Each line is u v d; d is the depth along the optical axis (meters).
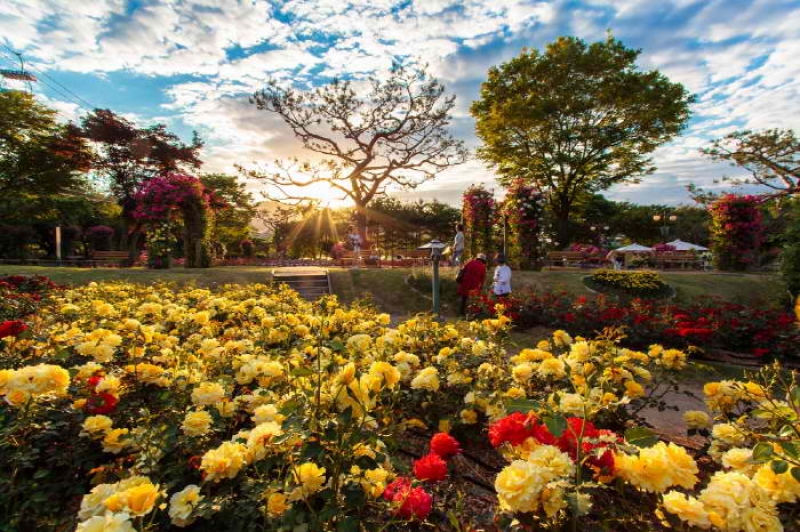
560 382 2.90
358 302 5.65
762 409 1.79
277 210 34.72
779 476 1.32
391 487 1.59
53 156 24.59
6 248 25.31
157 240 14.77
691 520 1.11
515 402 1.35
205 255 16.27
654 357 3.33
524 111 25.23
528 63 26.36
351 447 1.52
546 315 7.91
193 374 2.55
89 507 1.27
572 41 25.50
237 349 3.21
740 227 17.27
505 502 1.20
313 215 34.66
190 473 1.87
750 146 18.53
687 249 26.92
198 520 1.64
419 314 4.27
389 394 2.32
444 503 1.94
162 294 6.91
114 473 1.92
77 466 2.01
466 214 16.77
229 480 1.70
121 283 8.22
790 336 5.86
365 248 28.08
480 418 2.95
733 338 6.28
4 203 24.80
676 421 3.80
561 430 1.26
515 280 13.02
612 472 1.34
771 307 7.43
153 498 1.18
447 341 3.92
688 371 5.40
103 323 3.76
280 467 1.63
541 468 1.20
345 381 1.48
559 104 25.22
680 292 12.19
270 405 1.95
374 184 27.30
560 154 25.62
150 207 14.98
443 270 13.91
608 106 25.78
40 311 4.43
